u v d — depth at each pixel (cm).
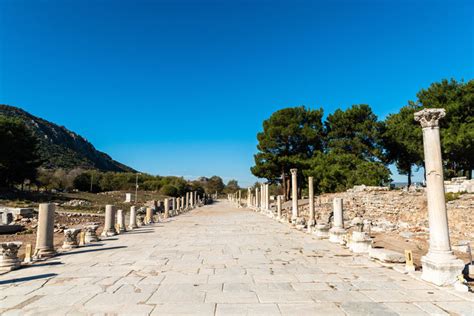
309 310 566
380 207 2636
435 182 747
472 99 2945
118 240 1551
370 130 4125
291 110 4500
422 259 760
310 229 1794
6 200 3866
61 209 3675
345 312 556
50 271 884
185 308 578
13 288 718
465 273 771
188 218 3209
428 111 766
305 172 4112
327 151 4669
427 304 593
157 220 2859
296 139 4466
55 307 589
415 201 2389
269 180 4700
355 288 699
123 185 8012
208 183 13950
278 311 562
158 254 1142
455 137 2848
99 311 567
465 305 586
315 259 1036
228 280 773
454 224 1964
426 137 775
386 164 4209
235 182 14688
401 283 738
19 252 1480
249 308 577
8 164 4716
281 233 1811
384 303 600
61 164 10556
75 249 1277
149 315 547
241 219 2991
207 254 1138
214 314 549
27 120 12144
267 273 844
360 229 1186
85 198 5138
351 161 3881
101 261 1020
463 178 2597
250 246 1323
